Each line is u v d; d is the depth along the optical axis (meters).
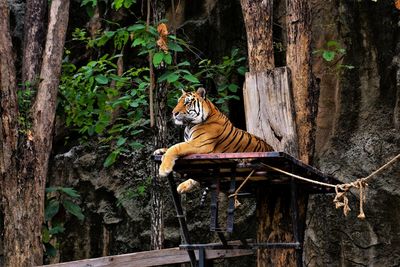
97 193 14.77
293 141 8.80
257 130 8.88
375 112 11.88
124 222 14.27
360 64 12.11
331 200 11.80
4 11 10.24
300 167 7.46
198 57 13.12
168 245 13.55
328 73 12.42
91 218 14.77
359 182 7.30
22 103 10.72
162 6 11.68
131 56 14.84
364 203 11.49
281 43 12.92
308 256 11.97
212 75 12.79
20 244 10.07
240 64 13.32
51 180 15.52
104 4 15.15
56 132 15.51
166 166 7.20
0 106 10.32
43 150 10.37
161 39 10.68
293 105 8.98
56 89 10.57
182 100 7.70
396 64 11.70
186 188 8.48
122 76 12.56
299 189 8.78
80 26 15.59
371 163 11.61
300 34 9.41
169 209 13.57
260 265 8.90
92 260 8.66
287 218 8.70
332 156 12.06
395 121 11.59
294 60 9.36
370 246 11.41
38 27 11.90
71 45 15.59
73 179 15.15
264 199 8.80
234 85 12.45
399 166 11.34
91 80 11.86
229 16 13.64
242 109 13.36
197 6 14.20
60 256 14.96
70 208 12.14
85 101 12.29
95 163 14.89
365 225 11.47
